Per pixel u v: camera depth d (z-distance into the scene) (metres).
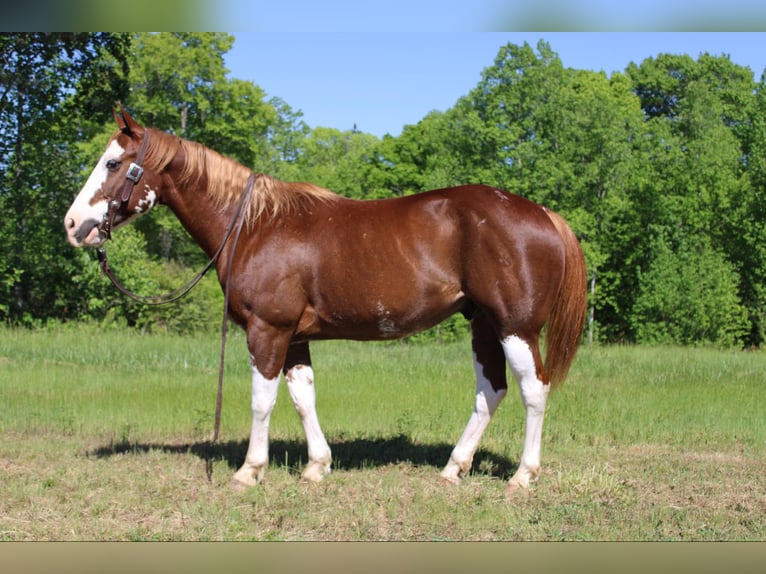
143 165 5.39
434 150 31.11
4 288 20.50
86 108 20.41
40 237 20.66
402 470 5.91
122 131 5.43
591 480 5.39
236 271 5.33
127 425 7.36
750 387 10.36
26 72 19.41
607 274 28.84
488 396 5.55
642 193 28.64
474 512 4.76
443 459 6.30
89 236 5.38
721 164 28.92
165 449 6.60
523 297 5.09
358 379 10.47
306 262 5.23
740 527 4.57
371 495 5.17
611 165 26.62
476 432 5.56
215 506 4.92
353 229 5.23
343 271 5.19
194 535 4.42
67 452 6.43
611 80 36.12
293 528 4.58
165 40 28.50
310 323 5.37
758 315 27.25
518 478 5.30
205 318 22.19
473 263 5.11
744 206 28.11
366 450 6.58
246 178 5.47
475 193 5.25
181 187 5.47
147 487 5.35
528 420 5.27
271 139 37.22
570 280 5.27
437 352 14.83
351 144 55.81
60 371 11.07
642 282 26.59
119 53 20.00
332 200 5.46
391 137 34.09
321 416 7.94
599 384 10.56
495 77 26.09
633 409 8.26
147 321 21.28
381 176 33.16
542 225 5.16
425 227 5.17
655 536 4.41
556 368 5.37
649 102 38.62
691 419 7.84
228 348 14.17
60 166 21.30
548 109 25.73
